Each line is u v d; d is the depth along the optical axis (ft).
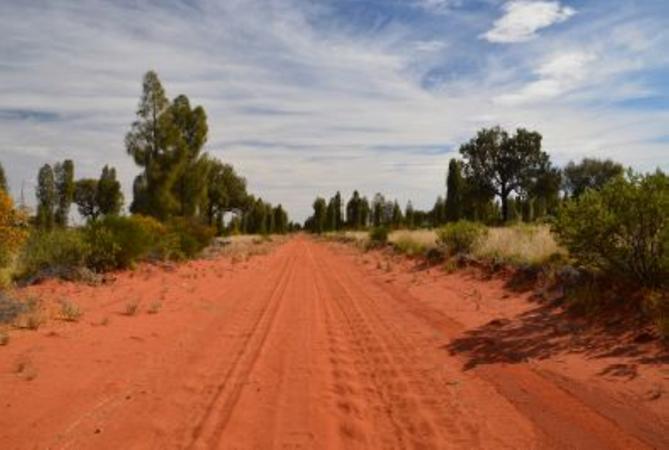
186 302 47.85
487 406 22.39
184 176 148.87
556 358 27.78
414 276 68.03
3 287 46.73
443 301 48.44
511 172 238.89
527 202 258.57
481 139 239.30
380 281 67.72
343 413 21.81
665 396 21.39
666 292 31.89
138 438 18.83
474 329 36.42
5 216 44.34
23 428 19.21
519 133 236.63
